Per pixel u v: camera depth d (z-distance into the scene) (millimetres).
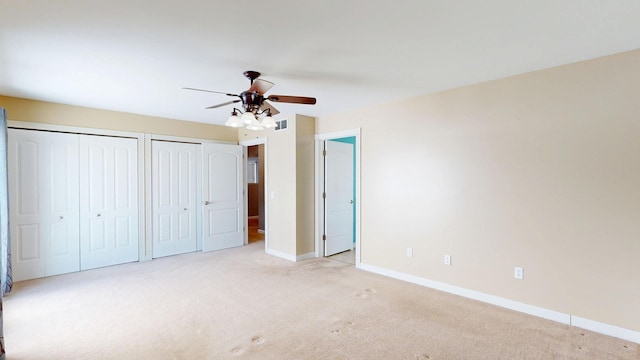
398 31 2285
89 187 4633
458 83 3459
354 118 4695
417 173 3967
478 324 2904
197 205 5746
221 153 5918
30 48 2543
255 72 3082
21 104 4094
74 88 3631
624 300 2643
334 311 3184
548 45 2514
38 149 4230
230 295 3617
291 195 5148
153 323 2928
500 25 2195
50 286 3904
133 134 5008
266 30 2268
